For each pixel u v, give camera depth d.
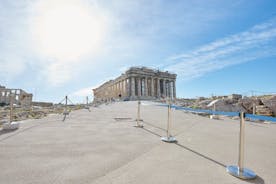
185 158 3.98
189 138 6.19
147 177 2.96
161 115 14.83
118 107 25.83
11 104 7.74
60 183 2.72
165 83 66.62
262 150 4.80
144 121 10.83
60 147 4.74
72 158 3.88
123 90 63.41
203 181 2.84
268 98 21.20
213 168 3.41
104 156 4.05
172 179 2.90
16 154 4.09
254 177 3.01
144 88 61.03
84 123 9.56
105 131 7.28
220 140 5.94
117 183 2.74
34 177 2.91
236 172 3.11
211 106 21.39
